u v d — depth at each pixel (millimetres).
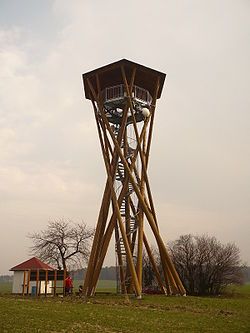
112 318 18469
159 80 34938
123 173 33594
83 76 34562
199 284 56031
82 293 31078
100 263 31078
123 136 33562
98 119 33969
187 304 25203
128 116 34625
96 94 34719
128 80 33750
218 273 56094
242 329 16547
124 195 31484
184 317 19531
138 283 29031
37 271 34000
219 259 56812
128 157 34062
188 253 57750
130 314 19969
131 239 33344
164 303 25453
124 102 32906
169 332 15547
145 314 20156
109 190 32625
